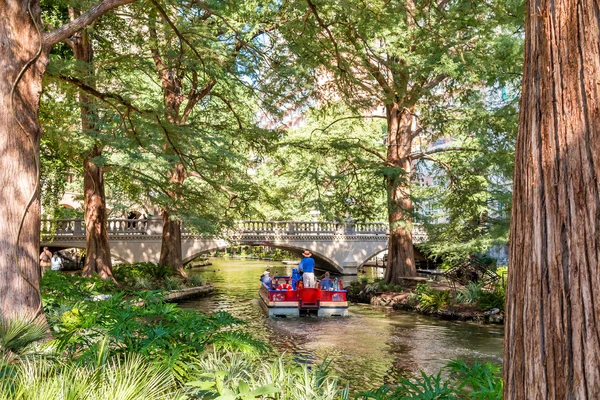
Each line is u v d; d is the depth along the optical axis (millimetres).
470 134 23656
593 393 2254
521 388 2525
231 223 23531
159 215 38531
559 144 2488
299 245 39875
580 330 2314
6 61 7836
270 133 18578
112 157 23125
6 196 7719
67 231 33812
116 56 18672
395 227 23422
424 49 17609
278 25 13875
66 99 18812
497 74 18703
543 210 2508
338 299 19969
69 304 11164
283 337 15438
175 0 12992
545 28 2619
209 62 14406
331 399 5285
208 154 17281
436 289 22797
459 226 24078
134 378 4426
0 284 7547
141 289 23234
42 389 3941
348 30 13594
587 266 2334
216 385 4934
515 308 2623
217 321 7578
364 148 24438
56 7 18609
